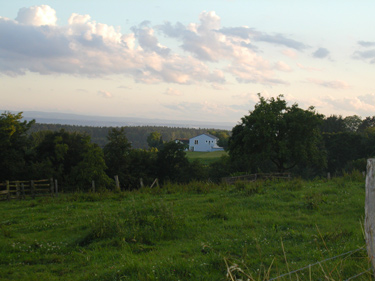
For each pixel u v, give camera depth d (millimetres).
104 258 8344
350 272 6043
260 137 37656
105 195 18938
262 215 11852
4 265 8297
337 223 10539
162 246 9109
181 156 55000
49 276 7363
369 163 3676
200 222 11242
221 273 6695
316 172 54594
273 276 6324
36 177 42406
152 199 16734
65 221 12703
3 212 15703
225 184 20984
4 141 42062
